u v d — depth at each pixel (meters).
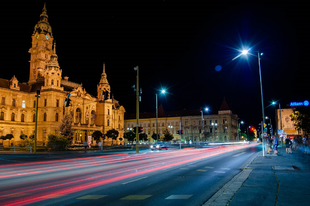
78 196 9.32
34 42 96.69
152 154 35.31
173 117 131.25
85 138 94.06
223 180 12.35
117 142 107.69
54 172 16.70
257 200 7.59
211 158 26.14
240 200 7.62
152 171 16.11
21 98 84.19
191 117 129.00
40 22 97.62
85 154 41.50
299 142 46.94
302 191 8.84
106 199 8.80
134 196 9.20
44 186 11.49
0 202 8.62
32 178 14.16
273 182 10.67
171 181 12.27
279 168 15.42
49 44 98.00
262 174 13.18
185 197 8.93
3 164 24.45
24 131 82.81
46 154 42.78
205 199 8.59
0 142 75.12
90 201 8.54
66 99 50.94
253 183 10.50
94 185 11.48
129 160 25.55
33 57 95.94
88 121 93.44
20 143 80.19
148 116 138.38
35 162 26.62
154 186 11.07
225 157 27.33
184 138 128.25
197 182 11.90
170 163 21.27
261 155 27.89
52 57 84.88
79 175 14.88
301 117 38.72
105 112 103.81
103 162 23.97
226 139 122.19
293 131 73.56
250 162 20.09
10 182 12.91
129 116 143.62
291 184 10.18
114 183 11.93
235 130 134.62
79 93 93.00
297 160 20.98
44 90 82.12
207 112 129.25
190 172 15.34
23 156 38.38
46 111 80.62
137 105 40.00
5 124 77.50
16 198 9.18
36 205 8.16
